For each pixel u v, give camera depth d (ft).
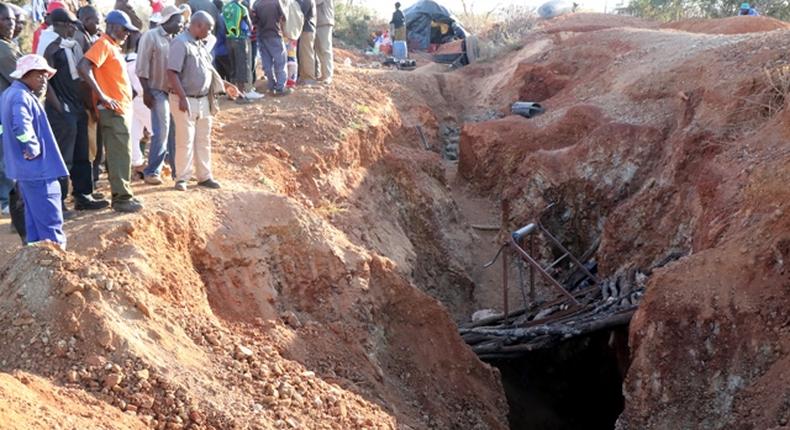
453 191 66.18
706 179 46.03
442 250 57.52
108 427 20.76
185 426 22.82
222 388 25.11
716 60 57.26
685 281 37.76
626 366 46.19
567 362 52.95
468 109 78.23
